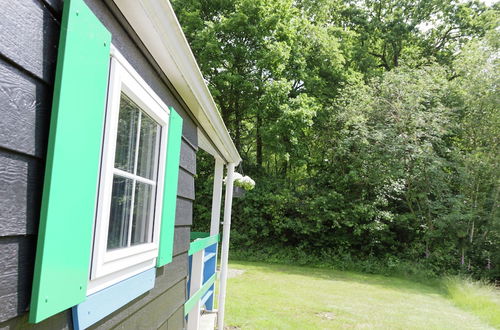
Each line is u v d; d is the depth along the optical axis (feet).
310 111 42.63
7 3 2.83
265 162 54.19
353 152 43.21
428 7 54.54
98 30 4.01
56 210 3.33
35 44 3.17
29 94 3.12
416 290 30.86
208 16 46.06
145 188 6.19
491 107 39.09
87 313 4.09
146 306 6.18
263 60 42.34
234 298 23.06
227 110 48.55
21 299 3.05
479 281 34.58
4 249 2.86
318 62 48.73
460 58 43.21
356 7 57.82
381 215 40.34
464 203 38.96
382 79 45.11
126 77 4.79
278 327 17.35
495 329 19.42
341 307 22.75
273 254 43.86
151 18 4.75
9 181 2.90
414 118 39.50
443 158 39.70
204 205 46.19
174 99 7.55
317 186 46.47
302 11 51.39
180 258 8.76
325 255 43.29
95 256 4.17
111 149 4.44
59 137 3.34
